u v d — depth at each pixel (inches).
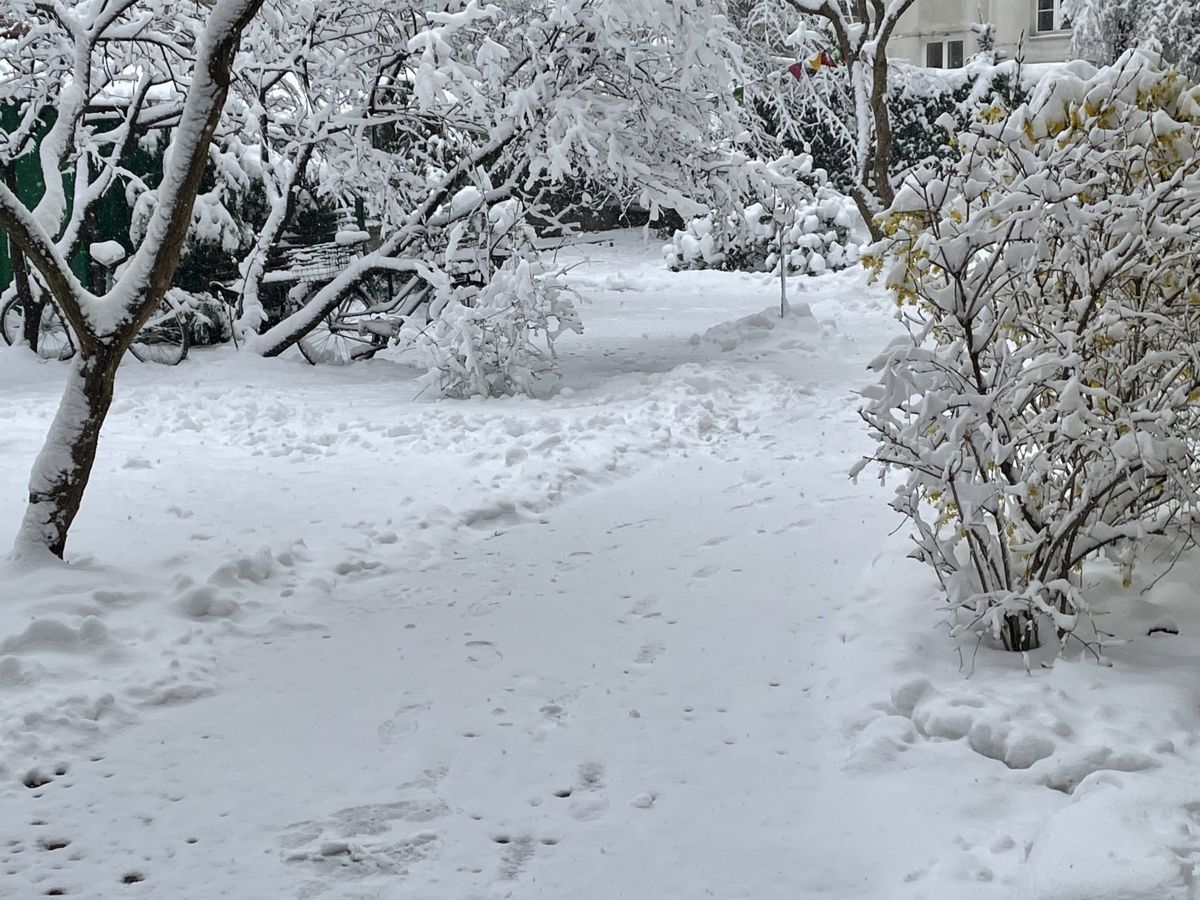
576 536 274.1
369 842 148.4
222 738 177.5
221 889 139.1
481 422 388.2
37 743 173.3
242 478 327.0
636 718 181.5
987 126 198.7
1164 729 160.1
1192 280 202.7
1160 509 231.8
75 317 241.8
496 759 169.3
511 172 556.4
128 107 585.0
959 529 190.1
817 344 514.9
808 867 141.0
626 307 711.1
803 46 724.7
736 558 252.1
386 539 268.4
